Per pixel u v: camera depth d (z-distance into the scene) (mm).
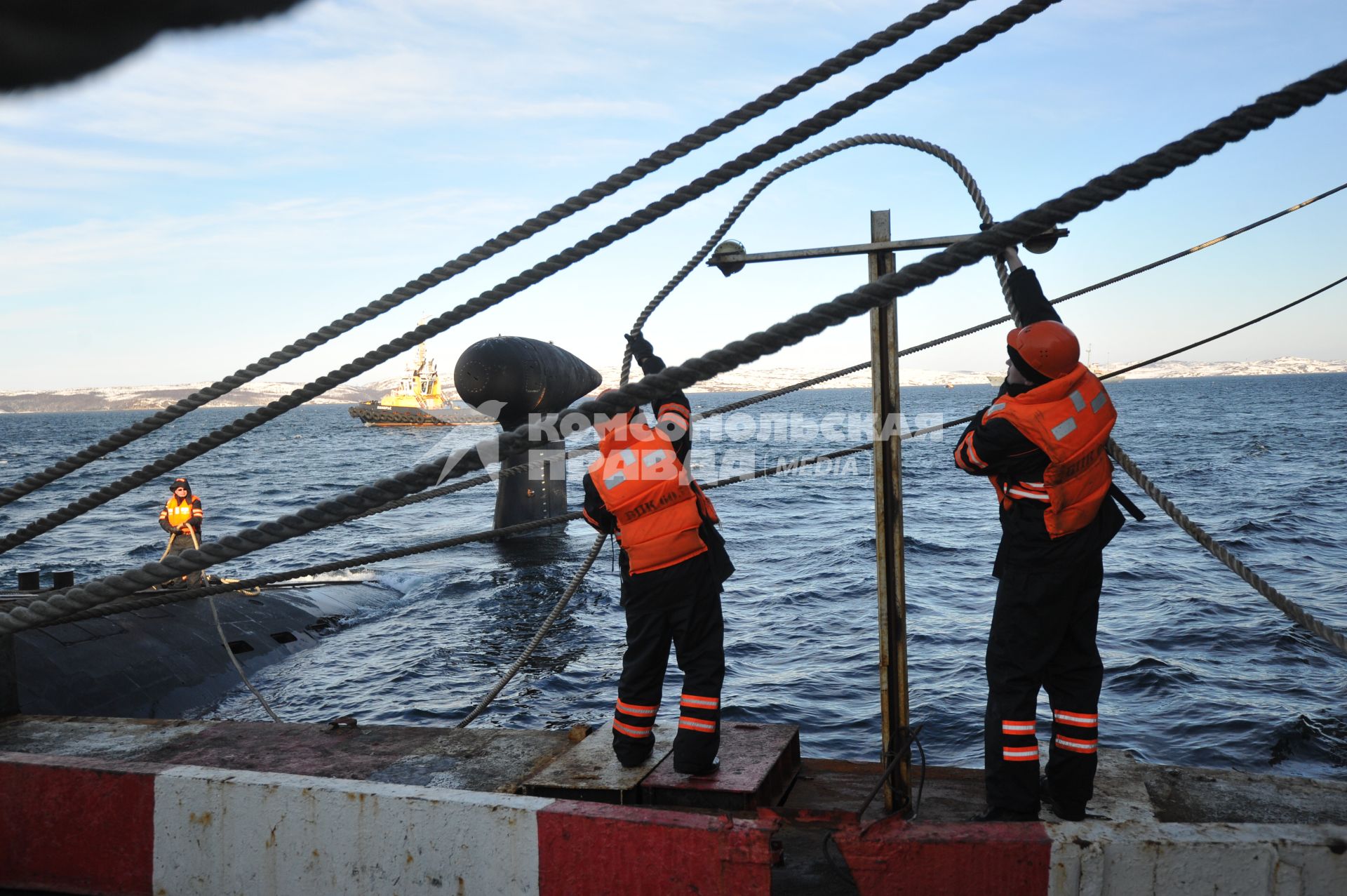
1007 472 3154
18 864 3225
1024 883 2484
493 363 21625
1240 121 1674
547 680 10930
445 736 4340
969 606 13914
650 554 3639
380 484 1924
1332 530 20297
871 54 2973
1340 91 1632
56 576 8258
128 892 3133
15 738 4484
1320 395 152750
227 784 3037
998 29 2740
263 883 3000
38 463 71250
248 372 3678
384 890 2891
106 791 3156
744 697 9703
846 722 8984
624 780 3629
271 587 14734
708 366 1949
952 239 3199
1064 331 3068
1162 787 3494
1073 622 3191
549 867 2746
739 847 2590
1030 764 3178
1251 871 2398
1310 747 8070
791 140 3025
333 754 4145
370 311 3633
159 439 114625
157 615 11672
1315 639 11250
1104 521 3166
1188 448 48344
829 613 13609
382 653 12422
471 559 20141
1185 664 10336
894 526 3344
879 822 2611
